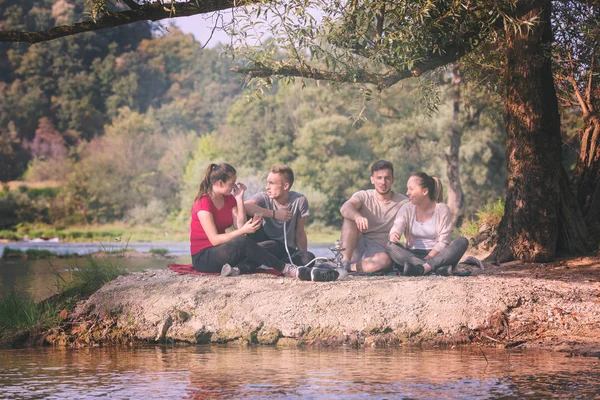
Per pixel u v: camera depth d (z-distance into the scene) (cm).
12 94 13275
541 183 1020
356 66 918
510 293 757
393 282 774
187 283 799
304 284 778
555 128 1038
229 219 867
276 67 904
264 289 773
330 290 758
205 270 857
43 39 860
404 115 4056
